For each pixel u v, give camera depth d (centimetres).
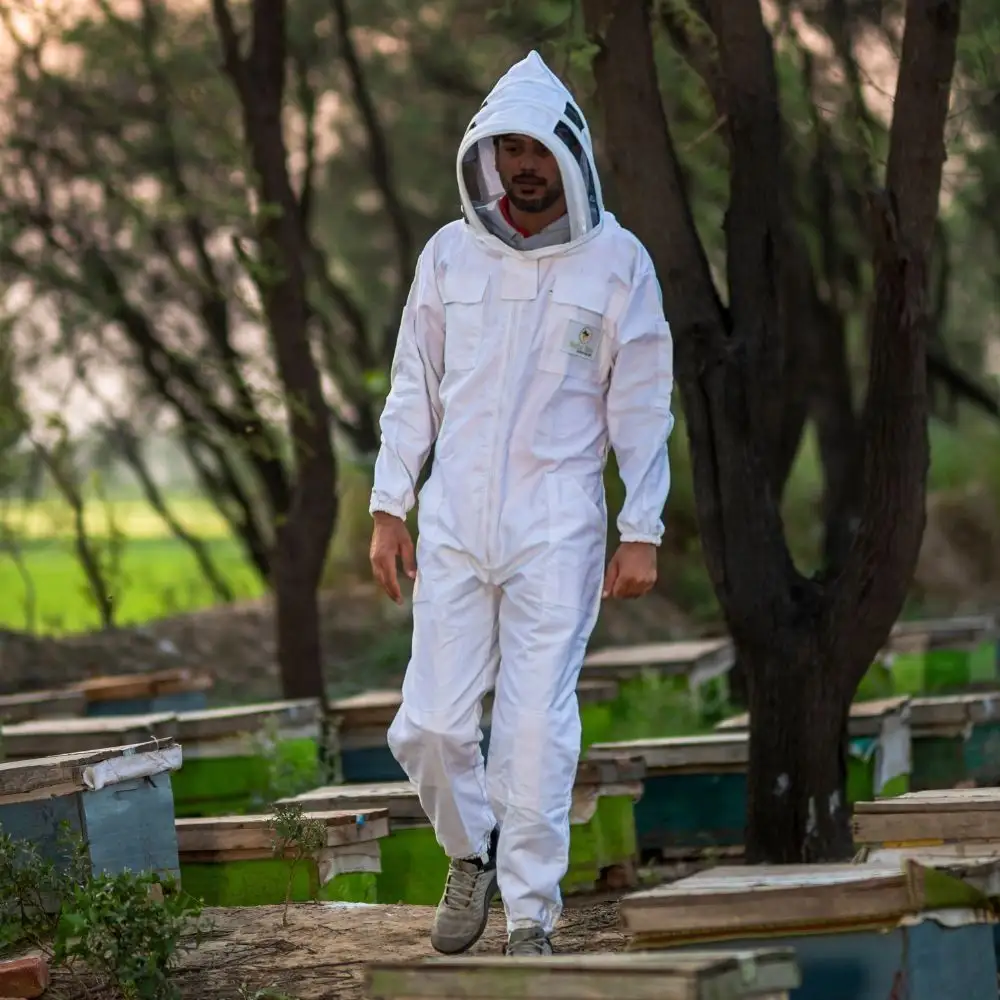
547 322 692
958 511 3631
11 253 2009
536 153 684
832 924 550
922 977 547
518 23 1722
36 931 771
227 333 2189
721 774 1088
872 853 663
